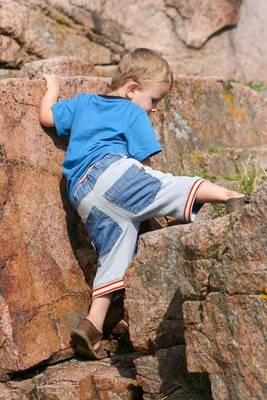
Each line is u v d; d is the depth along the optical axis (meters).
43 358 6.81
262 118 9.95
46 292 7.00
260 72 12.81
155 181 6.86
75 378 6.66
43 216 7.16
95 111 7.25
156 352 6.45
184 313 5.83
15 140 7.08
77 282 7.29
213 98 9.45
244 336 5.54
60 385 6.62
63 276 7.18
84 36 11.39
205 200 6.80
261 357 5.46
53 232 7.21
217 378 5.69
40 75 8.56
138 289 6.59
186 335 5.84
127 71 7.40
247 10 12.73
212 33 12.48
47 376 6.79
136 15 11.92
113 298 7.06
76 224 7.46
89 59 11.42
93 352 6.97
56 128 7.31
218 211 7.61
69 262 7.28
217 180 8.50
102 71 10.19
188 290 5.81
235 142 9.52
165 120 8.78
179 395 6.28
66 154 7.21
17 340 6.68
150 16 12.05
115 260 6.94
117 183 6.85
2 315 6.68
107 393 6.63
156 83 7.38
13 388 6.74
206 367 5.74
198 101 9.24
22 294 6.81
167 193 6.83
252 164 8.91
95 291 6.98
